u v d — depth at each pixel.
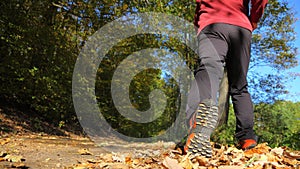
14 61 12.12
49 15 13.63
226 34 3.09
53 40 13.30
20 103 14.07
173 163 2.47
